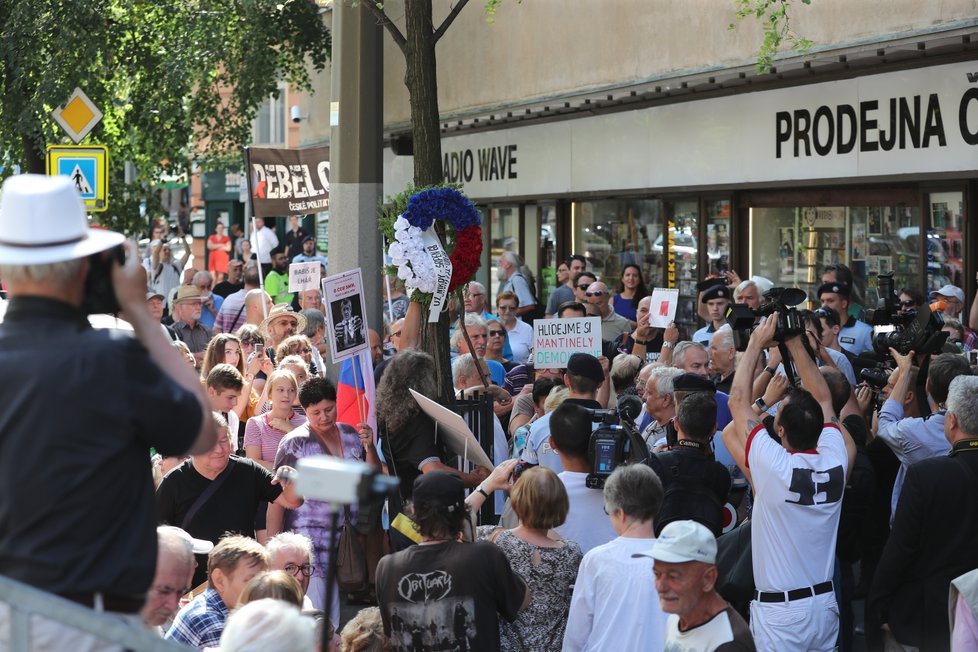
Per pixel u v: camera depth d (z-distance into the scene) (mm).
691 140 15422
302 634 3664
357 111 11320
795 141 13734
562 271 15750
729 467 7477
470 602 5203
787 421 5777
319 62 22422
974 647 4633
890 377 7855
